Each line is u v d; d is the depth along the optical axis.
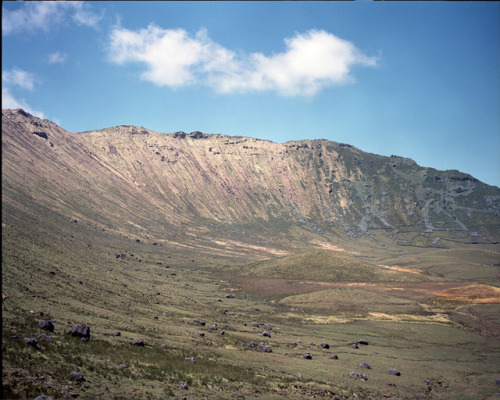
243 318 118.38
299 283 191.38
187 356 56.56
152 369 45.34
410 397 59.62
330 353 83.06
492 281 196.12
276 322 119.31
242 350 71.38
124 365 43.72
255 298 166.88
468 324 123.62
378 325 119.19
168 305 117.19
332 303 148.62
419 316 133.50
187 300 138.12
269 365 63.12
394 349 95.31
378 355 86.69
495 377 76.56
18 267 86.69
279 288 184.12
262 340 86.31
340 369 69.19
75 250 176.25
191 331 80.19
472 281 197.62
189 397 38.34
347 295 155.88
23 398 27.78
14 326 46.00
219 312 124.19
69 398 30.52
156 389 38.66
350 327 116.19
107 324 66.00
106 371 40.53
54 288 82.69
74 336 50.50
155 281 170.50
